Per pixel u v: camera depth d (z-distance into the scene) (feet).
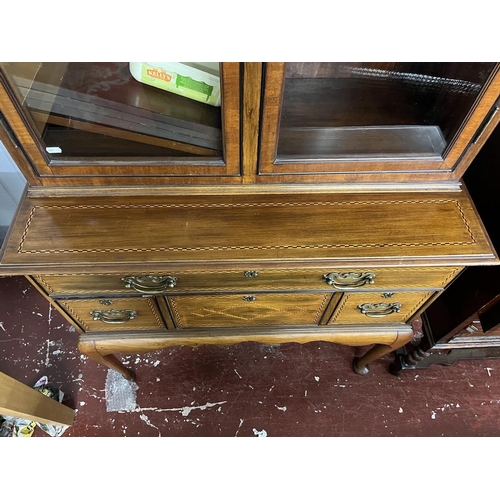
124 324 2.84
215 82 2.09
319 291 2.55
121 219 2.33
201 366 3.97
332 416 3.77
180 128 2.23
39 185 2.39
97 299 2.52
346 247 2.26
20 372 3.88
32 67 1.93
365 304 2.72
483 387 3.94
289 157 2.29
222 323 2.93
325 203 2.43
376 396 3.87
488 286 2.83
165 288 2.38
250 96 1.93
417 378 3.97
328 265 2.22
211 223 2.32
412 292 2.61
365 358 3.67
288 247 2.25
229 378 3.92
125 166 2.27
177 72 2.09
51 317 4.16
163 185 2.42
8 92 1.87
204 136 2.23
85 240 2.24
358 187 2.47
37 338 4.05
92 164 2.26
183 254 2.21
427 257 2.24
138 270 2.18
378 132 2.31
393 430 3.72
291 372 3.96
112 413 3.73
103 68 2.10
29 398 2.88
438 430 3.73
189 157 2.29
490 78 1.91
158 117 2.23
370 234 2.31
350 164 2.32
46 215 2.33
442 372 4.01
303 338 3.05
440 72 2.15
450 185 2.50
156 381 3.88
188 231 2.29
